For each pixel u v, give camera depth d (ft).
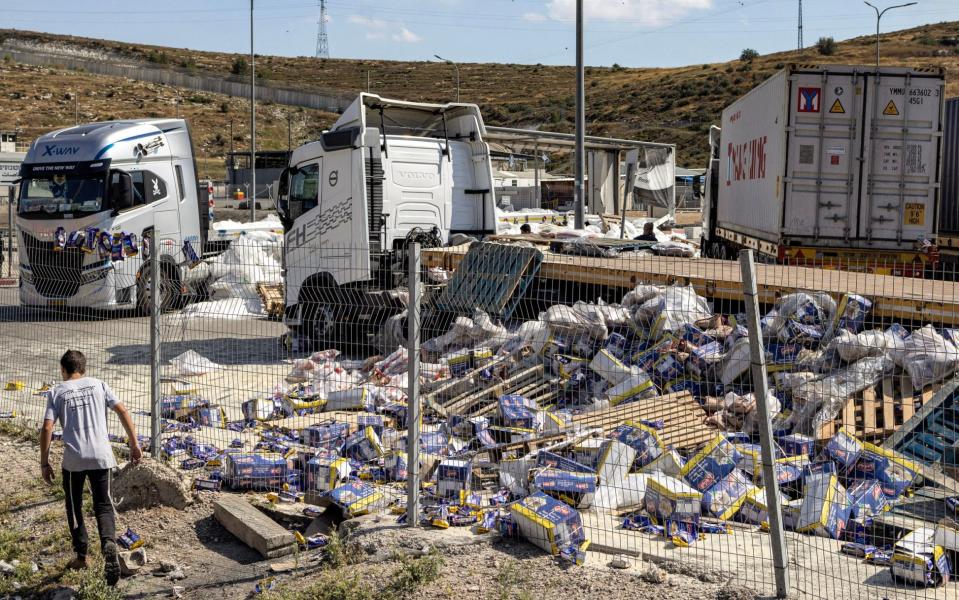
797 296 29.89
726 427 26.20
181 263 53.52
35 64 390.42
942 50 334.85
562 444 24.04
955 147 63.10
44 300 54.49
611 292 39.32
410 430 21.02
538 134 76.84
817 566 18.21
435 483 23.63
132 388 35.65
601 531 20.39
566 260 41.09
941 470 22.39
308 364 35.06
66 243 42.63
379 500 22.38
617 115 330.13
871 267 44.39
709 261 42.70
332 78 472.44
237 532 21.80
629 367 28.78
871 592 17.01
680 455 24.08
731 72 355.36
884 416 24.94
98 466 20.17
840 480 22.13
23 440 29.73
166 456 26.68
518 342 32.58
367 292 42.34
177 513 23.27
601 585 17.81
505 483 23.24
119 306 52.85
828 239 44.62
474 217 49.75
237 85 382.42
